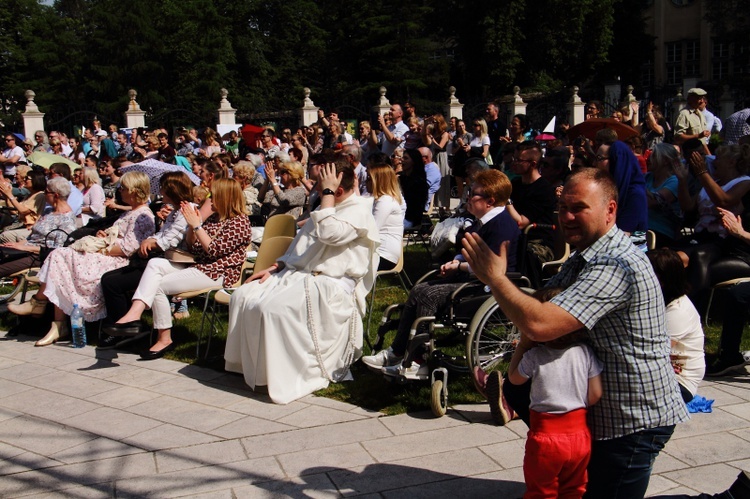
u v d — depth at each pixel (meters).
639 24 43.91
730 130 11.79
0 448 4.73
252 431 4.86
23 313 7.02
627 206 6.34
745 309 5.38
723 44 43.94
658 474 4.09
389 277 8.80
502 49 38.69
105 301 6.65
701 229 6.84
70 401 5.49
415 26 41.72
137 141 16.11
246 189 10.02
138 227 6.97
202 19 41.72
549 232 6.61
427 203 10.74
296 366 5.46
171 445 4.69
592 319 2.80
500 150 12.47
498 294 2.83
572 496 3.06
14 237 9.02
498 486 4.02
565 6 38.97
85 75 40.88
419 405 5.12
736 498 3.16
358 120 24.84
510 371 3.26
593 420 3.01
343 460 4.39
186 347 6.61
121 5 40.12
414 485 4.06
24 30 41.69
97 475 4.32
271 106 45.41
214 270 6.47
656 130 11.85
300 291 5.50
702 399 4.94
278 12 49.12
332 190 5.62
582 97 35.50
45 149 17.52
